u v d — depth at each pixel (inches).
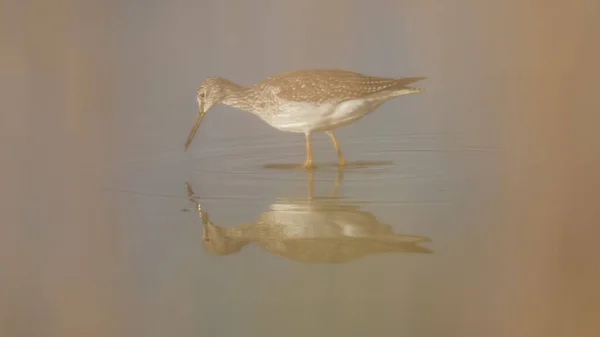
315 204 406.0
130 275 332.5
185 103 611.8
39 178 458.9
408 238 357.4
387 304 297.6
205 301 305.9
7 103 605.0
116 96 624.7
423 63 657.6
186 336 278.8
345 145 530.0
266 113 502.0
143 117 583.5
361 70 640.4
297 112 480.1
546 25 712.4
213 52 687.1
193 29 743.7
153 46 710.5
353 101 473.4
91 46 716.0
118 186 444.5
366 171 465.7
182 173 468.8
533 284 310.2
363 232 367.2
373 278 320.5
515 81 620.4
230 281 323.6
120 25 759.7
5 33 741.9
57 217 398.0
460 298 302.0
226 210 402.6
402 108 598.2
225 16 761.0
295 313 292.2
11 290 322.0
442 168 460.4
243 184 447.2
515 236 353.7
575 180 420.2
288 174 466.6
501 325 282.7
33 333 289.1
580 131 506.0
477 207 390.9
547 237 350.3
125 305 305.3
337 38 703.1
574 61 644.1
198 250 356.5
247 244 361.1
